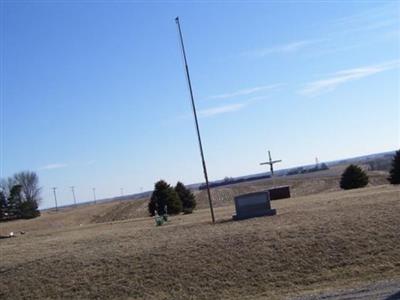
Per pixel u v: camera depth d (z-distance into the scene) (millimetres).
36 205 122125
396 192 38125
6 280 22375
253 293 18266
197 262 21328
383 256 19734
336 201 36750
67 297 19922
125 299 19172
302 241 22000
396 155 55750
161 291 19453
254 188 106625
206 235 25688
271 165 59719
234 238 23703
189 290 19266
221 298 18203
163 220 40000
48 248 29812
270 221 28266
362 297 14617
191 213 53531
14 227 75688
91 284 20656
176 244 24156
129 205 103125
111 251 24484
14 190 119438
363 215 25391
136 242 26844
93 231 41969
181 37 36344
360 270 18797
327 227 23516
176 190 61406
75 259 23750
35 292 20750
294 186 95188
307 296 16234
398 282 16094
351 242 21281
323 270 19406
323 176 118875
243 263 20734
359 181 61531
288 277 19250
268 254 21203
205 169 35250
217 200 90000
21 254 28219
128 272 21250
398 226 22578
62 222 81250
